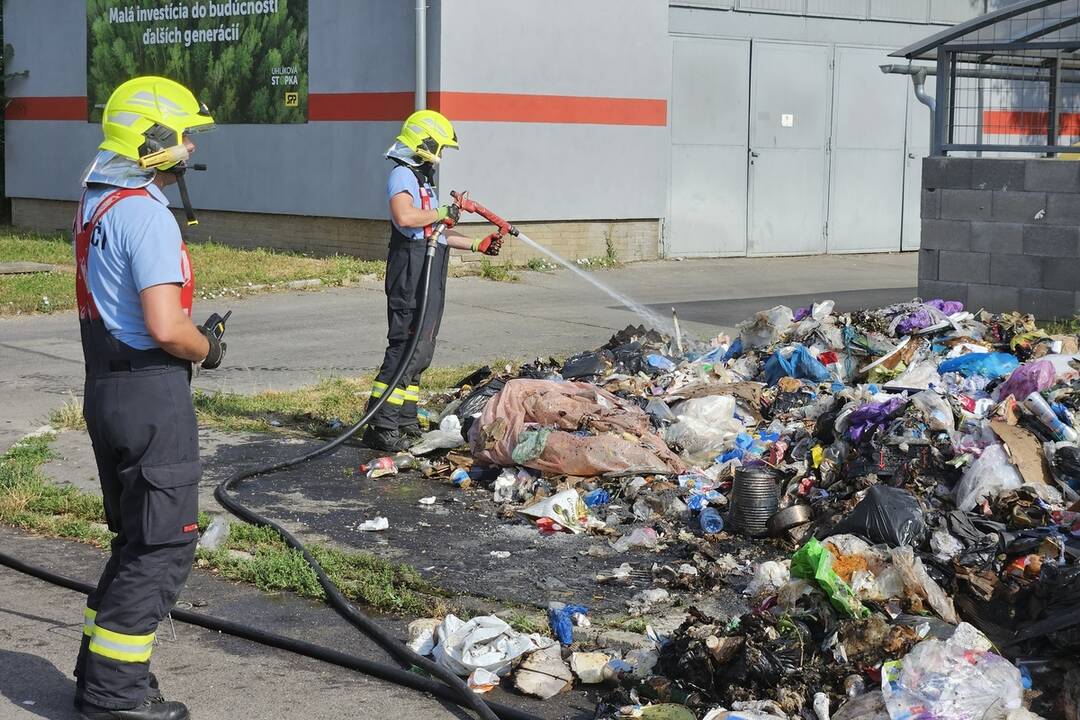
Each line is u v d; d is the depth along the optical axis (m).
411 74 16.73
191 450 4.20
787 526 6.12
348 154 17.77
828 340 8.79
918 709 3.99
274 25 18.52
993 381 7.80
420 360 8.05
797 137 20.14
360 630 5.18
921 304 9.44
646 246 19.03
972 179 12.24
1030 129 21.17
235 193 19.52
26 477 7.21
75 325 13.40
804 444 7.15
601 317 13.77
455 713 4.39
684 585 5.59
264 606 5.46
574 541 6.33
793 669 4.27
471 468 7.50
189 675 4.70
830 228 20.67
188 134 4.25
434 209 7.92
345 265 17.25
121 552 4.24
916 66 20.73
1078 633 4.36
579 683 4.66
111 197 4.11
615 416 7.38
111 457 4.24
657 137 18.67
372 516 6.74
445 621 4.91
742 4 19.34
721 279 17.39
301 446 8.16
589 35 17.72
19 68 22.95
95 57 21.42
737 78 19.45
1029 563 5.09
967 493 6.10
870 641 4.36
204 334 4.37
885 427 6.66
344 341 12.27
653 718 4.16
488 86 16.83
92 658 4.18
